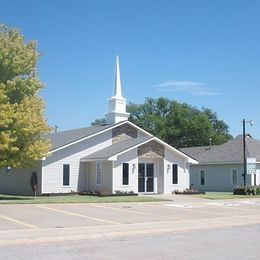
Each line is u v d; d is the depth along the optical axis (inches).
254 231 649.6
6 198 1184.8
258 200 1251.8
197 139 3100.4
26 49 1151.6
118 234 609.3
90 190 1425.9
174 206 1026.1
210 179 1902.1
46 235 581.9
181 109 3147.1
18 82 1128.2
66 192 1384.1
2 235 574.2
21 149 1096.2
